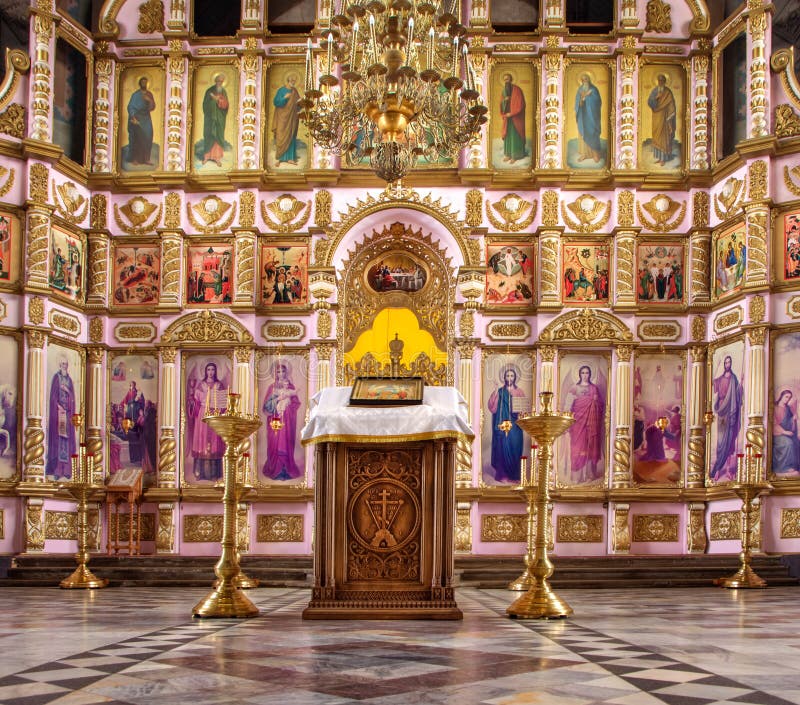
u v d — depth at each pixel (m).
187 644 8.45
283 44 25.05
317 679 6.55
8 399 21.75
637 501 23.44
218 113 25.09
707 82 24.53
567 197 24.64
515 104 24.95
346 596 10.54
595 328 24.03
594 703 5.73
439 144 16.38
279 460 23.95
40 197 22.58
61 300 23.06
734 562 20.44
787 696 5.98
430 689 6.17
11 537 21.39
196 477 23.92
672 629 9.98
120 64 25.16
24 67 22.67
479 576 19.89
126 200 24.91
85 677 6.67
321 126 16.06
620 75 24.70
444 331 24.41
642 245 24.50
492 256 24.59
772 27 22.48
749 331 21.55
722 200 23.55
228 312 24.36
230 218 24.78
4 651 8.09
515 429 23.97
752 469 20.75
